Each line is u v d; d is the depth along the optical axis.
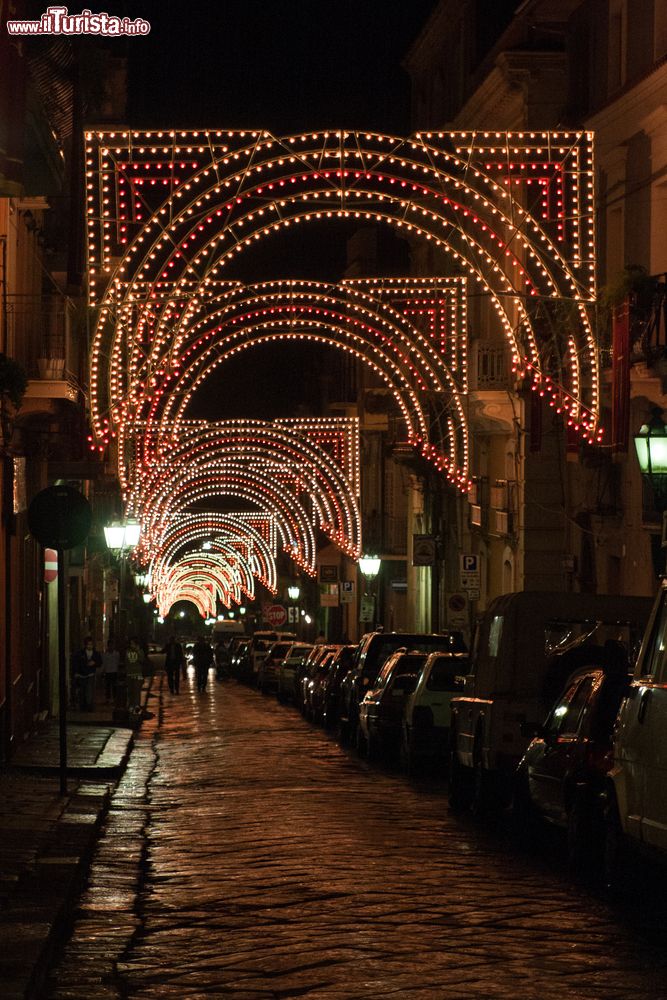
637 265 33.47
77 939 14.15
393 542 81.06
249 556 138.12
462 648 41.25
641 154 36.69
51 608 49.81
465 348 49.94
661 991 12.05
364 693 40.72
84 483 59.78
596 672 20.03
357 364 90.81
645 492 36.34
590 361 37.38
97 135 31.30
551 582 49.38
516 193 48.09
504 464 54.03
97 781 29.38
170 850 20.48
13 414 32.31
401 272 87.69
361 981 12.30
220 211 31.92
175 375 48.56
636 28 37.03
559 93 47.97
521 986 12.17
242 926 14.77
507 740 23.56
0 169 22.78
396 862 19.22
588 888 17.38
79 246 31.66
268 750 39.62
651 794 15.07
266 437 80.31
